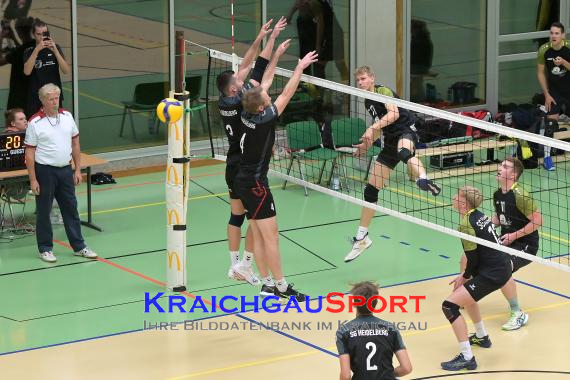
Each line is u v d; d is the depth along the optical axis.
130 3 22.23
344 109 25.00
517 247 14.68
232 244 15.37
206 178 22.62
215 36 23.30
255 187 14.04
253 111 13.55
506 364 13.48
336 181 21.41
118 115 22.59
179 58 15.70
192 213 20.20
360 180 21.28
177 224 15.98
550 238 18.50
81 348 14.03
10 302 15.70
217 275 16.92
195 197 21.27
